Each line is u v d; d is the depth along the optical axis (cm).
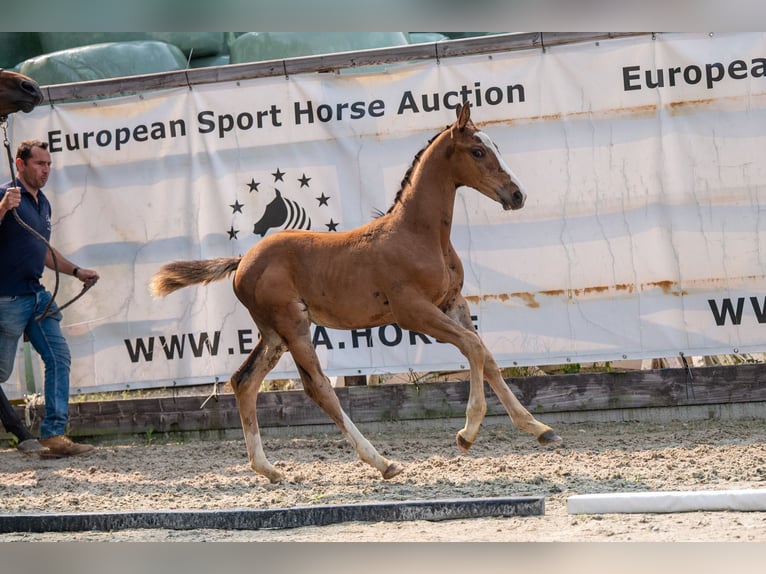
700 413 1061
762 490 639
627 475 776
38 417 1167
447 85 1098
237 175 1141
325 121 1121
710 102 1050
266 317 856
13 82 898
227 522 672
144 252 1159
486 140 830
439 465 878
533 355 1077
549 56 1079
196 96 1149
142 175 1162
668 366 1172
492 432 1058
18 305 1020
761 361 1148
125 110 1166
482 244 1085
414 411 1106
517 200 826
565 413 1084
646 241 1060
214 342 1139
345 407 1116
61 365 1051
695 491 666
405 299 823
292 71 1126
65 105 1176
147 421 1159
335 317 853
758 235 1041
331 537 615
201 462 993
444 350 1094
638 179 1062
